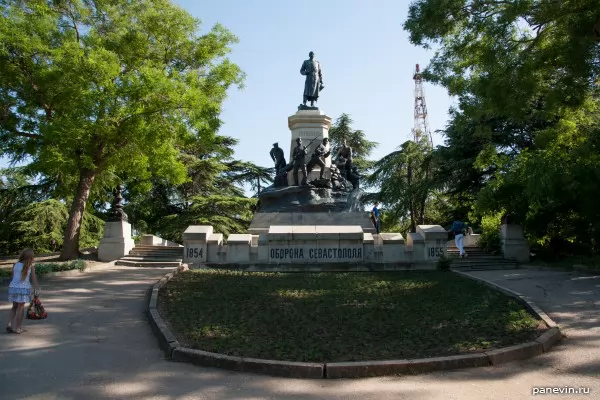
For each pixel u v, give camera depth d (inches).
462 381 293.7
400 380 296.7
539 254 931.3
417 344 351.6
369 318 420.2
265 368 306.5
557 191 729.0
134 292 553.3
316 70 1142.3
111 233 945.5
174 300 477.7
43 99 846.5
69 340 366.9
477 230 1365.7
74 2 914.1
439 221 1731.1
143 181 1054.4
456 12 717.9
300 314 430.6
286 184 1026.7
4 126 851.4
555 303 486.0
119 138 860.6
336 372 301.6
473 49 767.7
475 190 1390.3
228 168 1946.4
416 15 752.3
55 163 804.0
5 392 269.1
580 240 868.0
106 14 944.9
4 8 794.2
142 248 990.4
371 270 714.8
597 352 342.0
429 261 735.1
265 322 404.5
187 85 904.9
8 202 1574.8
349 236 735.1
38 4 836.6
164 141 891.4
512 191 854.5
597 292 535.2
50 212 1423.5
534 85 669.3
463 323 402.0
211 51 975.6
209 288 533.6
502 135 1307.8
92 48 838.5
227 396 269.3
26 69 824.9
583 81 708.0
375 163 1813.5
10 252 1433.3
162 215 1891.0
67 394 268.5
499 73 688.4
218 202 1713.8
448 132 1421.0
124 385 283.4
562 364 321.4
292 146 1097.4
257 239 799.7
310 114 1097.4
